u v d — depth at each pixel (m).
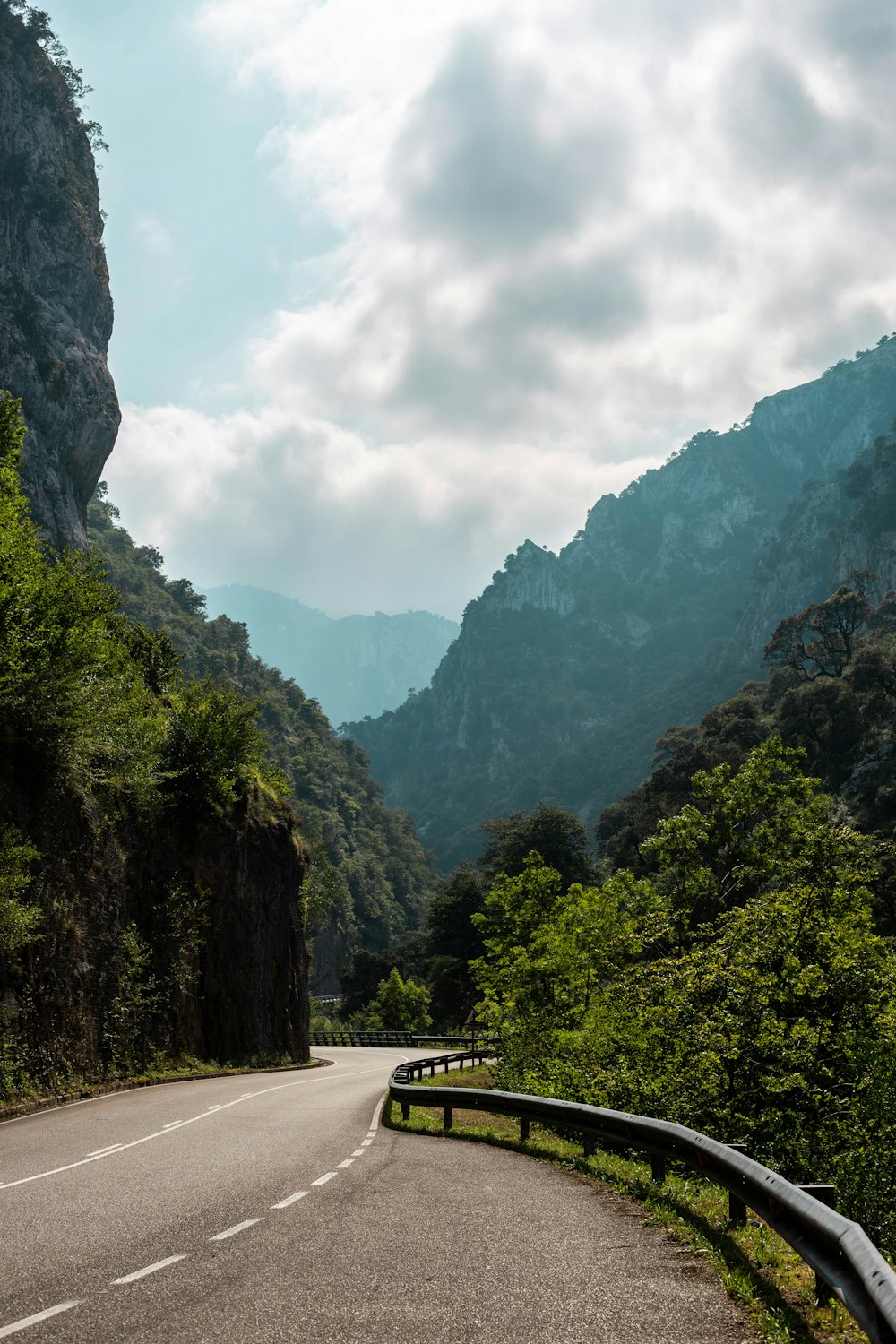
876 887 54.31
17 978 23.23
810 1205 6.39
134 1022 29.53
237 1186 10.96
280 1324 5.78
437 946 99.44
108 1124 18.14
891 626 147.38
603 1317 6.01
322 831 199.38
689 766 108.75
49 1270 7.06
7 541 24.62
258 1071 39.84
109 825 30.00
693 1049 20.52
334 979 179.38
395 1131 18.62
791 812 38.62
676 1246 8.16
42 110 157.00
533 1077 26.78
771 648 134.88
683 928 35.38
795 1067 19.72
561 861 98.75
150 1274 6.94
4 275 141.62
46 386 139.12
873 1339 4.88
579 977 34.59
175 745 36.56
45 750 25.09
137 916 31.89
